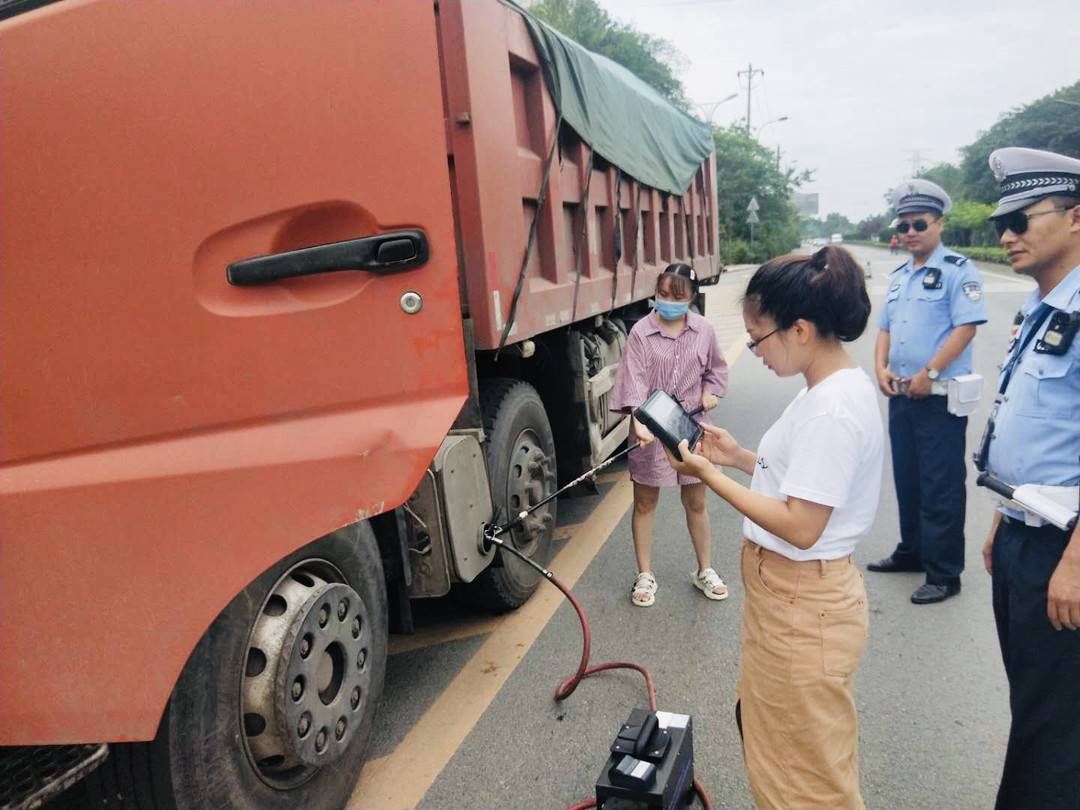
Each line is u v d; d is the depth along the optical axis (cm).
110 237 180
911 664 332
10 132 176
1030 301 218
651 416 195
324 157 188
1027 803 200
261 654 210
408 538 290
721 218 4753
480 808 256
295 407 193
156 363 184
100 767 192
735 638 359
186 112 180
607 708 309
